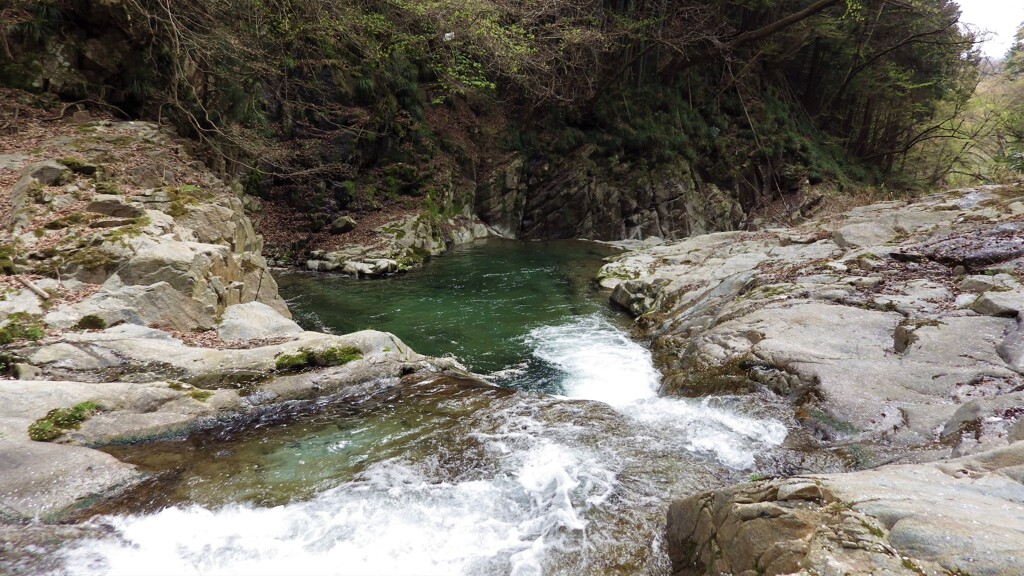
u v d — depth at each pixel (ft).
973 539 6.88
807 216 82.33
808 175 87.56
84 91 41.75
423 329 34.99
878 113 108.88
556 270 55.77
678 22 78.54
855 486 9.09
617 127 83.41
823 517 8.51
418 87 72.64
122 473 14.38
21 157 32.48
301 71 59.52
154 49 45.32
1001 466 9.77
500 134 80.64
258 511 13.78
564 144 81.30
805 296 27.37
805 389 18.90
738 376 21.47
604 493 14.61
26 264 23.13
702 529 10.90
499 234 78.48
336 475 15.40
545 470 15.74
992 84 110.32
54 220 26.13
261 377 19.81
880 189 88.63
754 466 15.76
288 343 22.24
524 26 66.90
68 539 12.15
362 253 53.42
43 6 39.17
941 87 107.96
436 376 22.91
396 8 62.69
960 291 23.90
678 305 36.01
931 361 18.47
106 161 35.40
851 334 22.25
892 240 34.63
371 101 65.87
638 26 73.31
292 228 56.65
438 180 70.59
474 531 13.23
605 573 11.82
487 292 45.70
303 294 42.68
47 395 15.94
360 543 12.77
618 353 31.01
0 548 11.50
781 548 8.45
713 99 93.04
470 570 11.98
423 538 12.98
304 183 58.90
